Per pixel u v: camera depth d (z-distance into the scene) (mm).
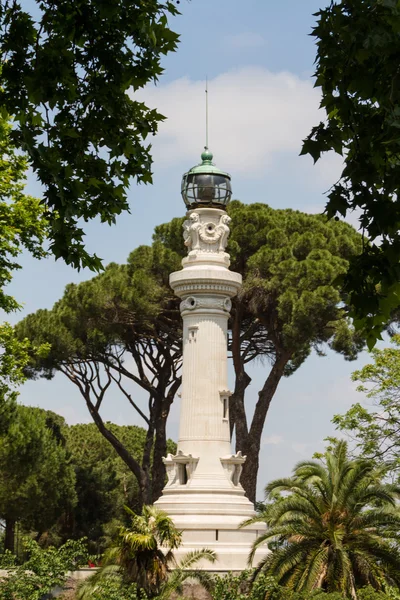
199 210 44500
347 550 32062
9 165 38469
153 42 15430
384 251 11219
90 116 15695
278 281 50625
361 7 10812
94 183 15344
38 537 74875
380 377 46438
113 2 14523
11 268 38531
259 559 40156
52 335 53719
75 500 71000
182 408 42906
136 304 51812
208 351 42719
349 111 11461
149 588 34281
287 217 55188
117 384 57469
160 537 35406
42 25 15367
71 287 58031
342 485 33375
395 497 33344
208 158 46156
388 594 29500
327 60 11469
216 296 43312
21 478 62188
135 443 91500
